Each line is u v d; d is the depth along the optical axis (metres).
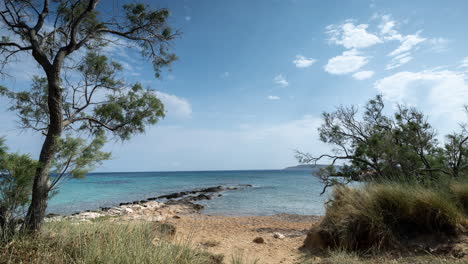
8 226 3.99
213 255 5.02
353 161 10.84
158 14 6.11
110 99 5.83
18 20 5.32
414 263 4.40
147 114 5.86
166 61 6.75
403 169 10.05
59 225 4.89
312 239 6.65
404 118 11.44
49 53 6.01
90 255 3.57
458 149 10.22
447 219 5.24
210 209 19.42
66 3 5.90
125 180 68.25
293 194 28.56
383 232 5.41
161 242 4.48
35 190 4.30
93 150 4.68
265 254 6.30
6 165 3.81
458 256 4.41
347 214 6.10
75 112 5.42
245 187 38.97
